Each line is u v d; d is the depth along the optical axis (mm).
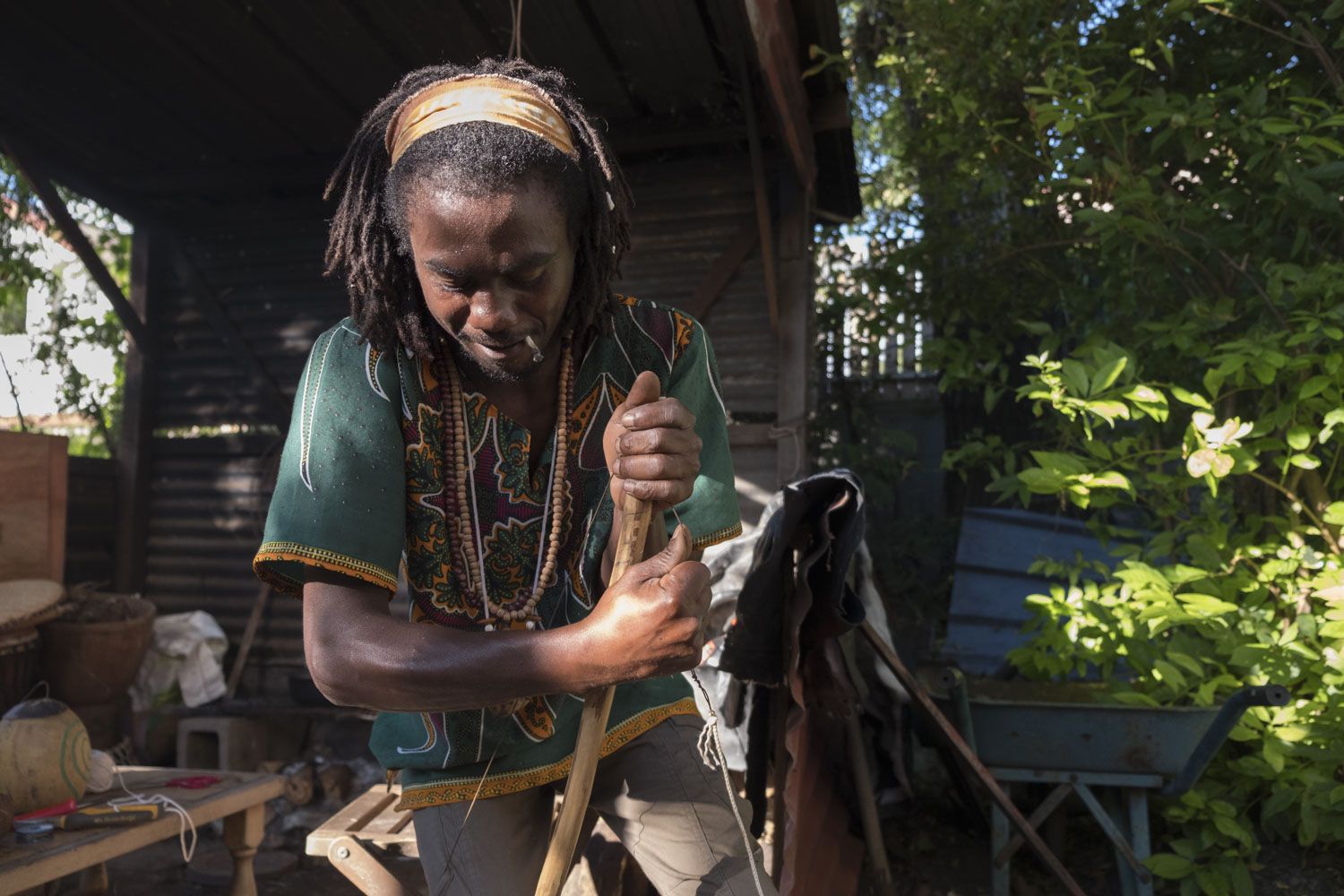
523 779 1431
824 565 2473
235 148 5047
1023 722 3000
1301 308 3262
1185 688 3119
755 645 2541
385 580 1230
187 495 5523
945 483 6820
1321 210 3129
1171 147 3760
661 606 1040
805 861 2654
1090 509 5391
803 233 4859
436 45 4164
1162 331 3375
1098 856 3406
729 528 1485
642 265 5047
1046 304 4566
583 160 1238
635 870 2686
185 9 3799
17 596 4137
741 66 3994
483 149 1092
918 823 3678
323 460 1222
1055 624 3291
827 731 3189
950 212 4934
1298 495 3521
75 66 4234
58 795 2553
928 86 4582
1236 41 3781
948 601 5875
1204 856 3096
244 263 5551
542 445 1418
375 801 2672
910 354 6531
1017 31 4039
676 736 1503
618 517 1362
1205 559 3174
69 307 5949
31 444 4508
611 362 1428
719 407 1545
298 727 4938
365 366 1280
